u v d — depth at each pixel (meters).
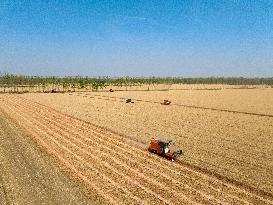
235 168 26.59
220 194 20.94
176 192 21.05
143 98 102.06
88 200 19.55
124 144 35.09
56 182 22.69
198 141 37.06
